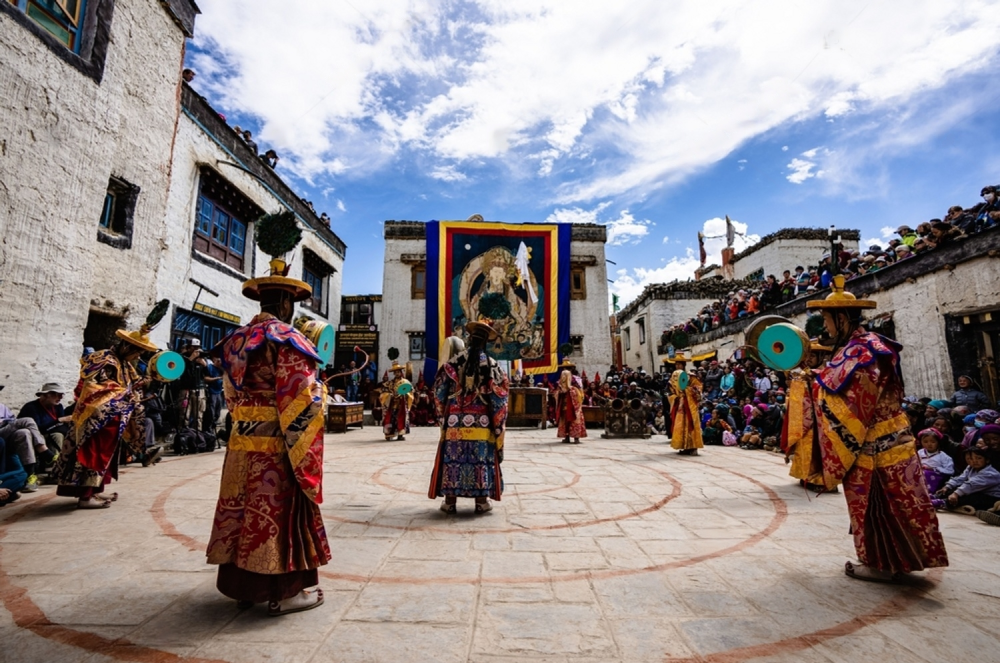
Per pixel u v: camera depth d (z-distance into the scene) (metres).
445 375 4.54
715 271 28.80
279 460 2.46
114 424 4.62
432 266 17.80
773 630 2.32
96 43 7.34
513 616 2.45
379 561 3.21
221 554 2.38
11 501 4.73
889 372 2.93
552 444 9.90
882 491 2.89
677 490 5.41
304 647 2.14
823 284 12.52
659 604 2.59
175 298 9.77
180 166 9.91
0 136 6.02
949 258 9.18
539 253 18.02
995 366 8.55
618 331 32.75
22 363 6.28
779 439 8.62
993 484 4.65
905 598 2.68
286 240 2.77
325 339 3.23
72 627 2.30
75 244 6.96
